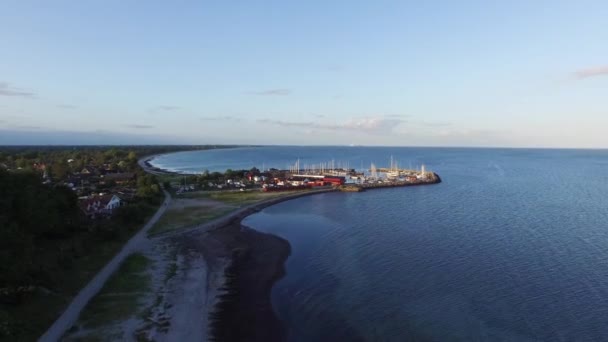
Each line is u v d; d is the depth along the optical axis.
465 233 80.06
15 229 51.75
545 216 97.19
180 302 48.72
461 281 54.44
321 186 167.00
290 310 47.38
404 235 79.44
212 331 42.38
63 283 50.53
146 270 59.34
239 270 61.62
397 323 43.41
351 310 46.81
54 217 69.25
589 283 52.94
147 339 39.47
